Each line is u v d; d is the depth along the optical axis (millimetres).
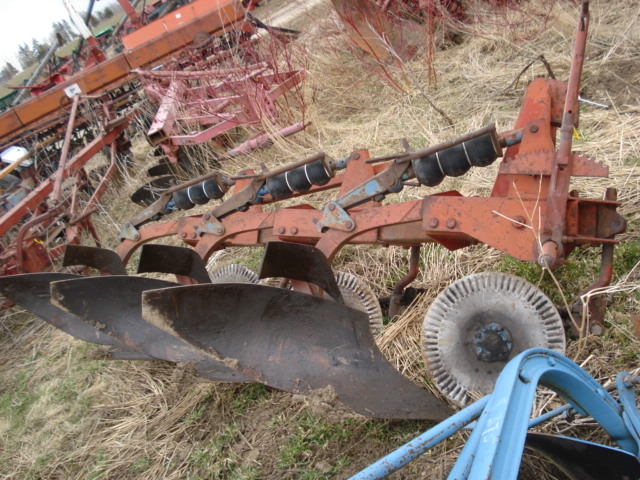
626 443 2086
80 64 10883
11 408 4566
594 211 2744
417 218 3023
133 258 6434
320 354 3189
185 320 2943
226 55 8336
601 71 5582
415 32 7844
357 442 3055
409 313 3723
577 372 2076
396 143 5992
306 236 3512
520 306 2748
